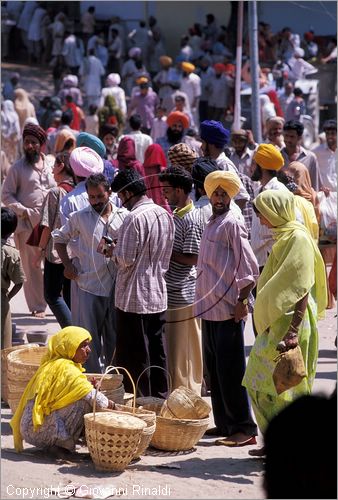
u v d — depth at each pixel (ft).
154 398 49.32
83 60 205.16
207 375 54.70
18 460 44.47
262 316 43.21
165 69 190.19
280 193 43.50
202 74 191.62
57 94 200.75
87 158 57.11
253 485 41.57
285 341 42.65
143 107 168.66
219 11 230.07
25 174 76.13
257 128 108.58
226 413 48.29
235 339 47.75
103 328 54.75
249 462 45.09
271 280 42.91
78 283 53.36
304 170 71.56
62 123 125.18
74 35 222.28
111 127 94.58
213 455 46.24
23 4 237.86
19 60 237.86
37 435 44.60
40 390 44.75
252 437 47.96
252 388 44.11
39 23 233.76
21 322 75.41
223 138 60.95
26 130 76.28
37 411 44.57
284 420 20.17
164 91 180.86
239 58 111.14
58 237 53.52
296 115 164.35
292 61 192.54
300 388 43.78
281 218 43.42
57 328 73.20
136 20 231.30
